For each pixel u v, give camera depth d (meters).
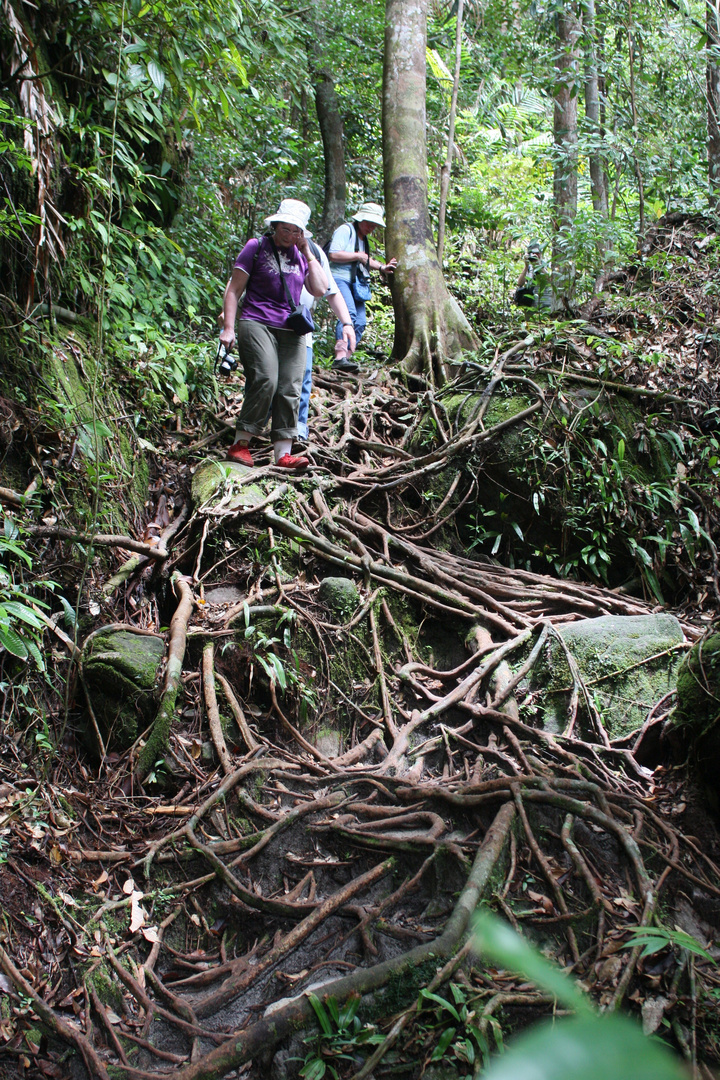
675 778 3.67
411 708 4.08
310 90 10.10
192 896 3.10
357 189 10.88
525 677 4.08
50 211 4.32
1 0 3.99
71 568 3.90
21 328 4.15
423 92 7.21
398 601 4.47
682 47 8.95
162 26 4.55
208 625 4.01
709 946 3.02
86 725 3.58
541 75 8.93
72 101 5.00
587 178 10.30
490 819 3.36
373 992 2.65
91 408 4.43
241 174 8.88
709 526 5.14
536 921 2.95
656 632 4.17
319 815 3.40
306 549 4.46
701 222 7.78
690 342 6.05
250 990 2.82
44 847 3.04
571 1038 0.31
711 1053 2.60
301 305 5.18
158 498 4.86
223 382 5.97
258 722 3.85
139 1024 2.69
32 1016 2.58
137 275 5.82
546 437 5.33
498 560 5.28
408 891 3.08
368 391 6.07
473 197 11.23
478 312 8.53
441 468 5.31
